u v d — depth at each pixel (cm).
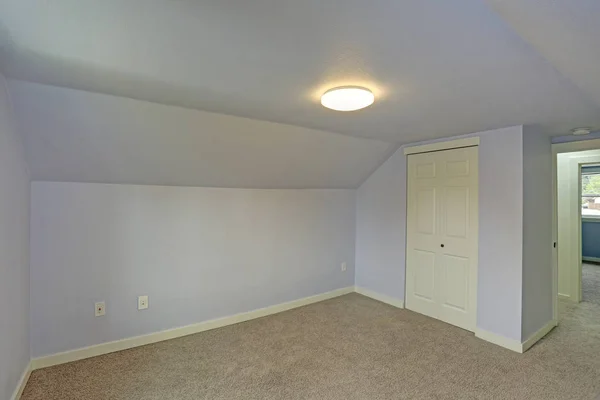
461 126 291
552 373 249
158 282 300
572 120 265
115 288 279
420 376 244
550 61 146
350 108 210
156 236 298
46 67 165
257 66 162
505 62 155
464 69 164
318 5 108
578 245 424
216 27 125
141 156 262
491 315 304
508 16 108
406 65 159
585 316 371
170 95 207
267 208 371
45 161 236
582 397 219
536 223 305
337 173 399
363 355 275
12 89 187
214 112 246
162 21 120
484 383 235
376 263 429
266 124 277
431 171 362
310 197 410
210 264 330
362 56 150
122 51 147
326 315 369
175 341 300
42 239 248
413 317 362
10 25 124
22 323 225
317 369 253
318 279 420
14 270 207
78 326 263
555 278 336
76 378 236
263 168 333
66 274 258
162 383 231
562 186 439
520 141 286
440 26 122
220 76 176
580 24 101
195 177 307
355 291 460
